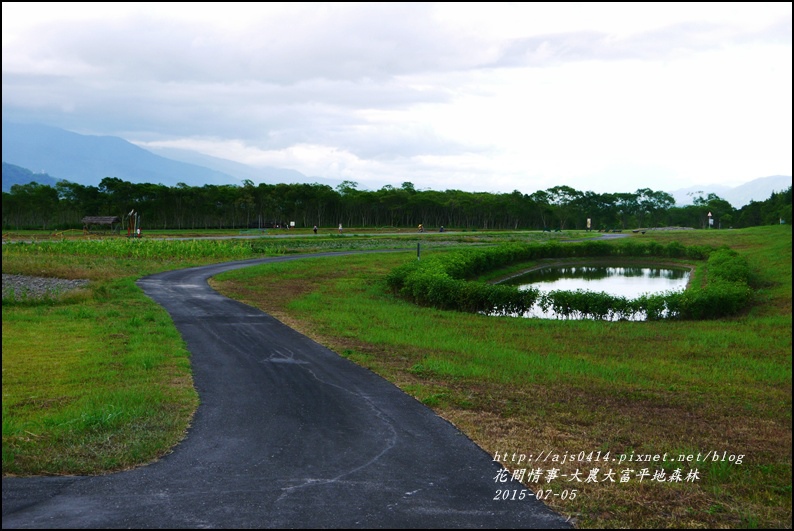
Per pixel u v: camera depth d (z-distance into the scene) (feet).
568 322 73.82
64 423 30.96
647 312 78.48
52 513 21.15
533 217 488.44
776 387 44.73
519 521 21.34
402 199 440.45
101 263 132.46
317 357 49.60
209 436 29.99
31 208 348.79
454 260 122.31
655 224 534.37
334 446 28.76
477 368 46.24
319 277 121.80
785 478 26.84
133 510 21.49
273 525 20.45
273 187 419.33
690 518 22.18
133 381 40.98
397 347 54.49
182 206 376.68
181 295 89.20
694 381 45.85
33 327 62.39
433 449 28.53
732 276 106.32
